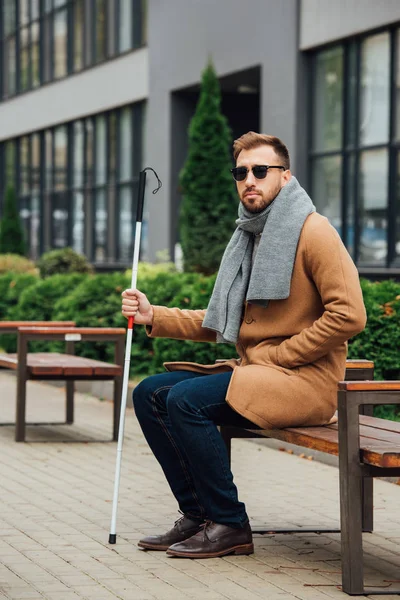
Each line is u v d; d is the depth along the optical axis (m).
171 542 5.65
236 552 5.58
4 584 4.96
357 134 17.62
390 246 16.81
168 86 23.47
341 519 4.91
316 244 5.34
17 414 9.65
